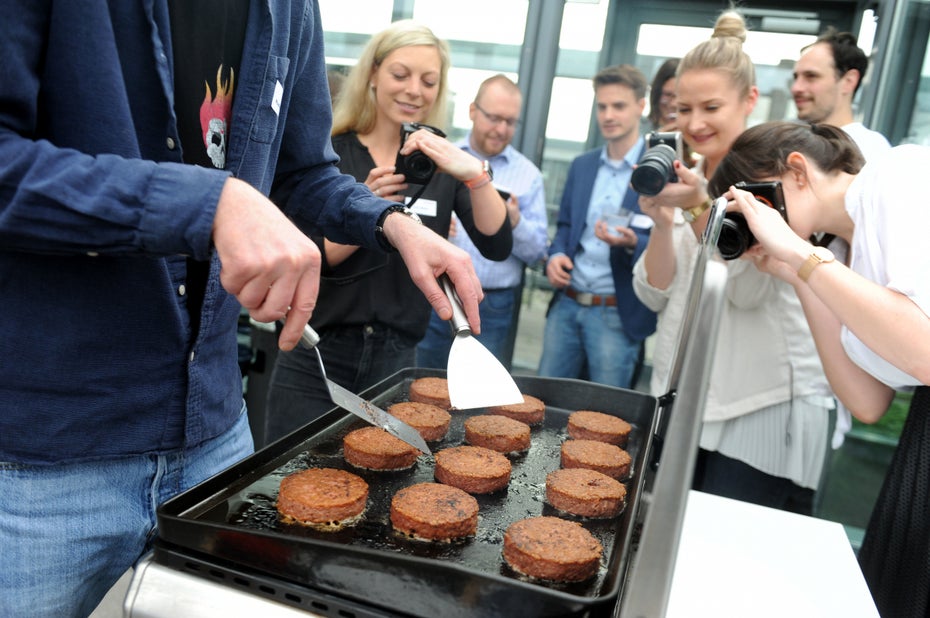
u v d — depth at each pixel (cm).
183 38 83
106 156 65
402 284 188
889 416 279
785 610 90
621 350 279
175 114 85
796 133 147
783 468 190
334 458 116
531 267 301
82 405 81
